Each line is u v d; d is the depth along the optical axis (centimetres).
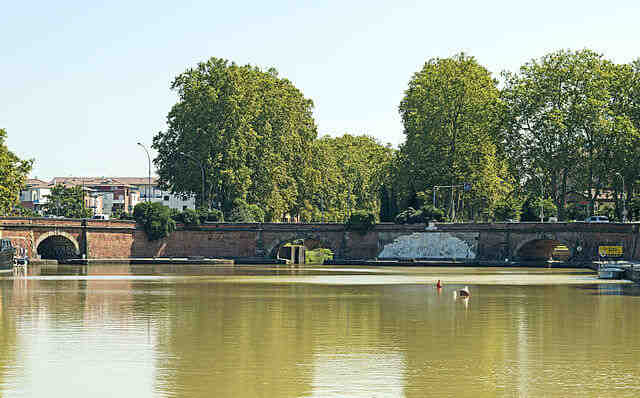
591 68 16212
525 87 16400
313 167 19925
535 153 16125
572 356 4109
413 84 18125
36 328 5072
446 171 17112
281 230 16850
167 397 3158
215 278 10838
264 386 3356
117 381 3441
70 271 12275
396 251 16650
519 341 4622
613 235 14600
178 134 17212
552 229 15475
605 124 15625
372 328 5188
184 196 17362
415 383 3428
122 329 5041
